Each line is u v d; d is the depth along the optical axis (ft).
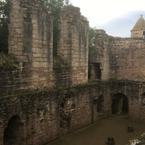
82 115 102.32
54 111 86.02
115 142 90.38
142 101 119.96
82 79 106.42
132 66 128.06
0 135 65.57
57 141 86.79
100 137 94.68
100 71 126.93
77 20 101.14
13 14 77.10
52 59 88.02
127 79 128.16
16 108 70.13
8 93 70.95
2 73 68.90
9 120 69.77
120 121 117.91
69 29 97.55
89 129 103.40
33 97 76.23
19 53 76.23
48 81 86.28
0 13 95.04
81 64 105.29
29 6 78.38
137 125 112.78
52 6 114.73
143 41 125.59
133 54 127.54
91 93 108.27
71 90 94.68
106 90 121.29
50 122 84.23
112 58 131.03
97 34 126.82
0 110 65.26
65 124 92.22
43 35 83.61
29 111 74.74
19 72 74.64
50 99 83.76
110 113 125.39
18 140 72.95
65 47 98.12
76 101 97.86
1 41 92.84
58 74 91.15
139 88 120.47
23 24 76.79
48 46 85.92
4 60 71.41
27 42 77.87
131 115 122.21
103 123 112.98
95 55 127.03
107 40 128.67
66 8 97.76
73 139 90.43
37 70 81.30
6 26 94.53
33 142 76.84
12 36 77.36
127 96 123.24
